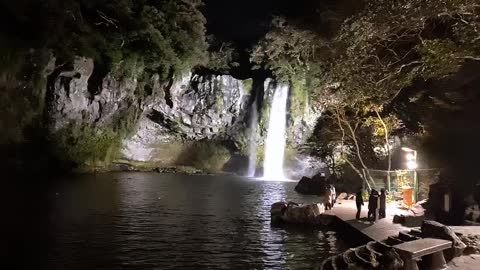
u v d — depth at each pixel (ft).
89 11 139.85
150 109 158.92
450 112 91.15
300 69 152.97
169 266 47.47
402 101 112.98
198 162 169.27
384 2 60.29
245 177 154.51
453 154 90.84
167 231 63.67
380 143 118.21
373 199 65.26
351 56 69.56
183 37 151.12
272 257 51.78
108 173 144.87
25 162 125.18
